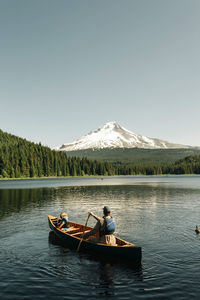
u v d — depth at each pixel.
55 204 33.03
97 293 9.16
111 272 10.99
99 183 93.12
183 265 11.65
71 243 14.77
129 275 10.66
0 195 45.53
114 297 8.86
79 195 45.41
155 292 9.18
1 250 14.09
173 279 10.24
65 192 52.09
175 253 13.25
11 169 134.00
